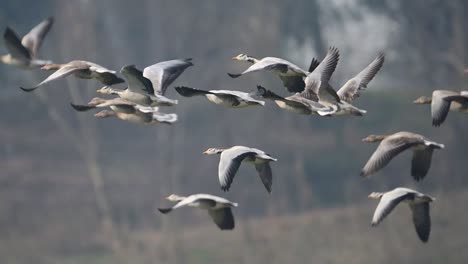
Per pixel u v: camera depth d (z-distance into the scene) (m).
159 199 59.00
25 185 58.00
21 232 53.59
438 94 19.77
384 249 48.41
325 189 61.44
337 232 52.09
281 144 62.56
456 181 57.41
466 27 62.00
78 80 56.41
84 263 50.72
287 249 50.72
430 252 47.47
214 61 61.62
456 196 54.94
